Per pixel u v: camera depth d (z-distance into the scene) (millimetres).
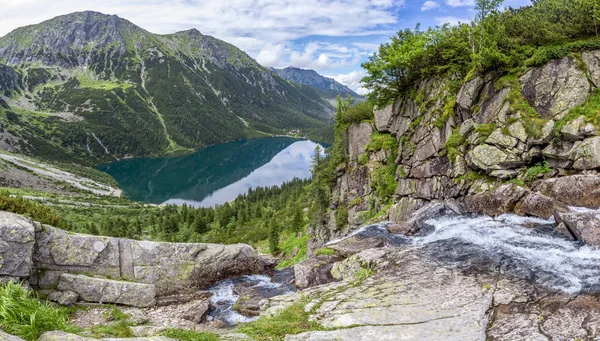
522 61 28719
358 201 47156
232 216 153000
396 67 41000
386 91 44156
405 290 16844
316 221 58844
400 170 39094
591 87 25500
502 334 12188
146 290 23922
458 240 22828
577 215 19734
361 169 48281
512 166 27078
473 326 12898
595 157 22516
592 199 21719
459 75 34375
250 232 114500
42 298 21375
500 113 28484
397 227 28609
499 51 29438
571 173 23891
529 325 12453
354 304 16078
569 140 24344
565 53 26984
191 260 27750
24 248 20578
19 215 21781
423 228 27344
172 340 11914
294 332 14141
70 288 22375
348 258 23609
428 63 38406
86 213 161000
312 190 62906
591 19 27281
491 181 28234
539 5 34250
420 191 35094
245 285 27469
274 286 26484
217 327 20375
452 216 28188
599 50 26109
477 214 27547
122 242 25828
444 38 37406
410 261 20500
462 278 17250
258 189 197125
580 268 16250
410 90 41750
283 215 120125
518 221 23844
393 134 44781
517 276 16516
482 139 28906
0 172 198500
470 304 14547
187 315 21766
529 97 27672
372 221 39250
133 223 142250
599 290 14039
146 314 22500
